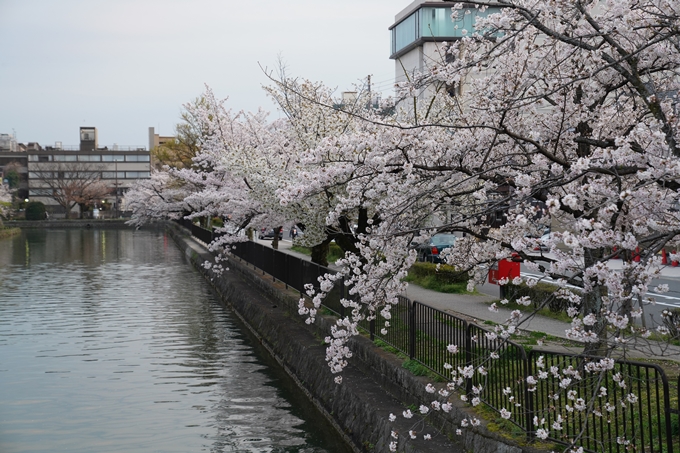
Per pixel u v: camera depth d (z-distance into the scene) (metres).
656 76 10.36
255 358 18.81
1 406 14.37
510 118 9.77
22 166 136.88
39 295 30.69
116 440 12.30
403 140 8.86
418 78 9.00
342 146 8.82
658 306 17.03
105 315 25.66
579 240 5.72
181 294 31.44
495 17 8.99
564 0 7.77
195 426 13.05
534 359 8.29
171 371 17.31
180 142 57.12
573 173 6.62
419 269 23.44
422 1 39.31
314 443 12.01
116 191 132.25
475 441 8.26
